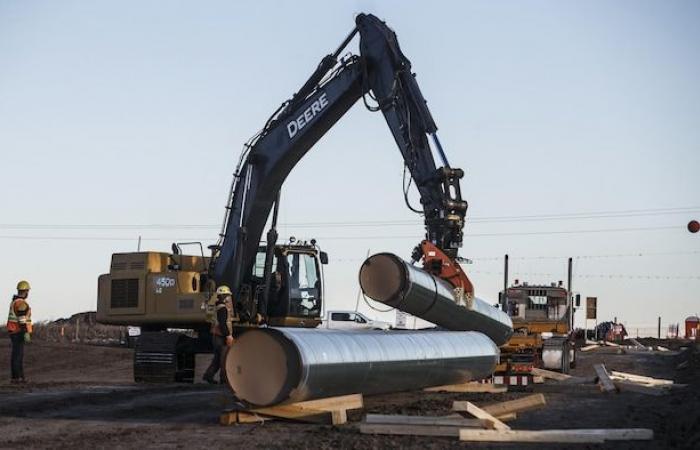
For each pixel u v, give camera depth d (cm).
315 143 2355
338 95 2275
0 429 1346
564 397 1994
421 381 1778
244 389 1407
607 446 1240
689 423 1459
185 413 1589
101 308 2506
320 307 2506
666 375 3008
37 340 4969
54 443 1208
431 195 2138
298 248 2503
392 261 1822
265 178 2362
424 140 2183
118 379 2734
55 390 1983
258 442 1234
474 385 2066
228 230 2391
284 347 1378
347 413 1550
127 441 1236
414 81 2220
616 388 2117
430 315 1961
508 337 2498
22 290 2248
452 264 2044
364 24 2250
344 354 1479
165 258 2502
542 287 3231
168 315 2400
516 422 1521
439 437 1298
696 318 7094
